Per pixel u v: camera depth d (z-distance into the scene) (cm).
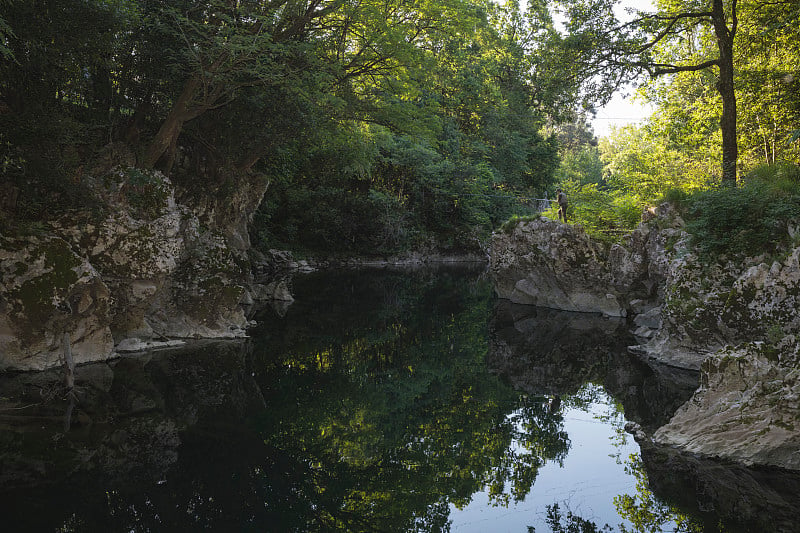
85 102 1325
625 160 5009
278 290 2297
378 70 1894
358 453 773
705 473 679
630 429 857
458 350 1498
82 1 1004
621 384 1127
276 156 2352
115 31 1124
